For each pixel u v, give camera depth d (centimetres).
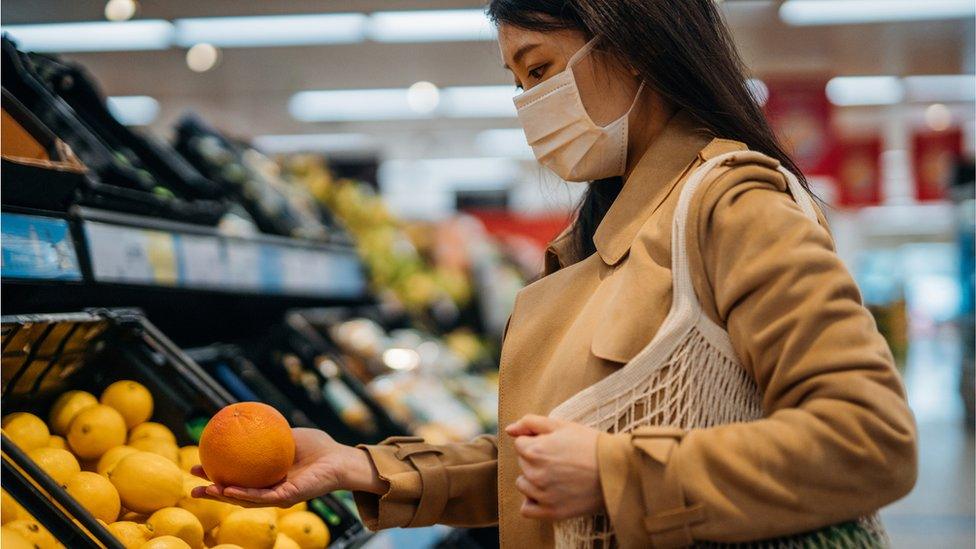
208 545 155
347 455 141
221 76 789
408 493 141
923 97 1028
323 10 588
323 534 175
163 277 200
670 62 125
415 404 361
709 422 112
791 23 702
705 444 102
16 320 145
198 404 177
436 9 588
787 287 105
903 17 693
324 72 784
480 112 1006
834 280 105
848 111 1109
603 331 116
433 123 1062
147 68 735
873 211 2394
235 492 129
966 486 644
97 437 158
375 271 560
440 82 838
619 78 130
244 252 251
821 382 101
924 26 715
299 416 262
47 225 161
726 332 113
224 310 308
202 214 234
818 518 100
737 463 100
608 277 124
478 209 1189
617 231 125
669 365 113
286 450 132
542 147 134
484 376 508
